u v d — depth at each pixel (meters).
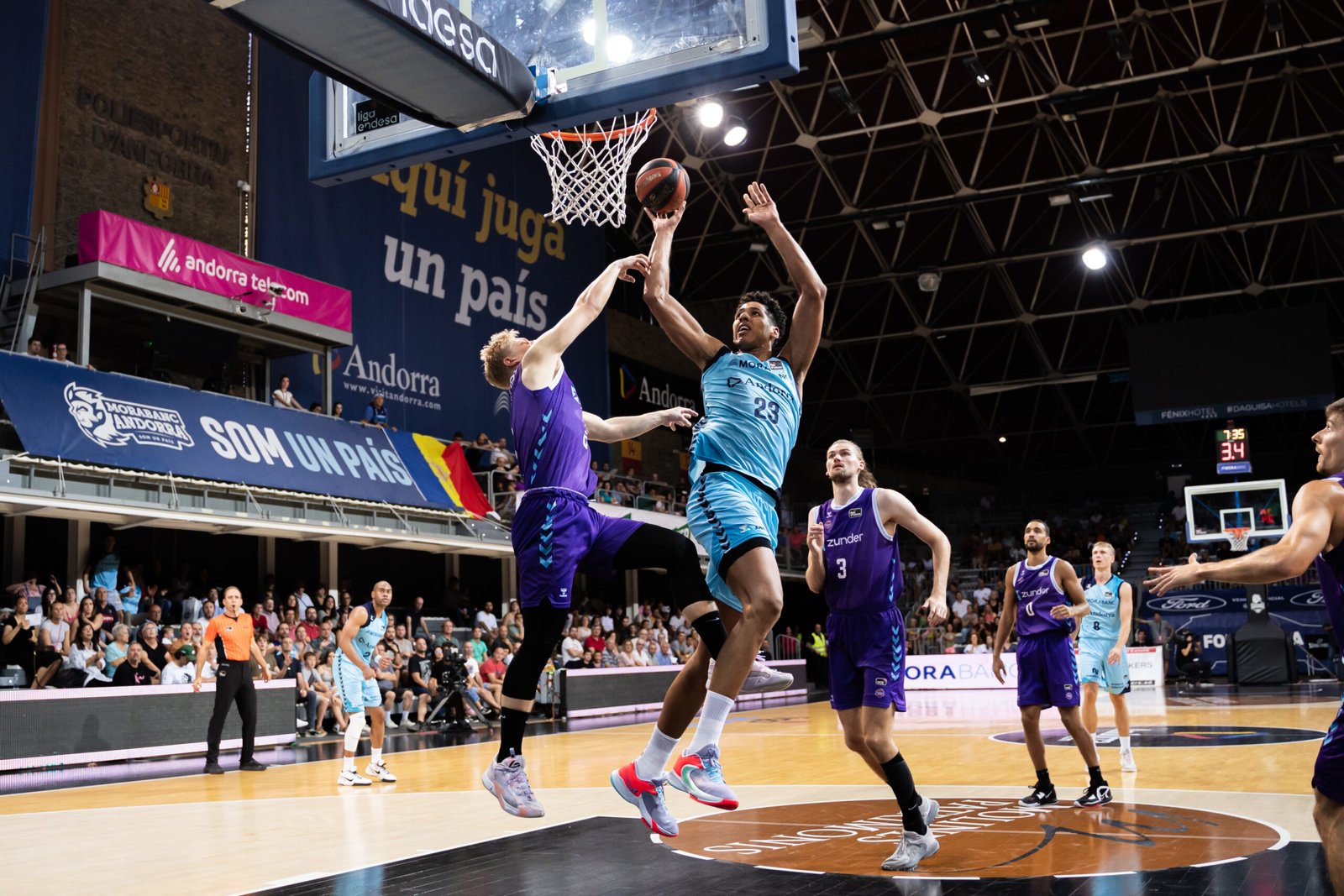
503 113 6.81
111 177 17.73
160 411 15.84
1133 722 14.41
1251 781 8.27
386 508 18.80
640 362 29.41
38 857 6.30
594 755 11.84
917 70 23.42
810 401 36.59
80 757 12.10
